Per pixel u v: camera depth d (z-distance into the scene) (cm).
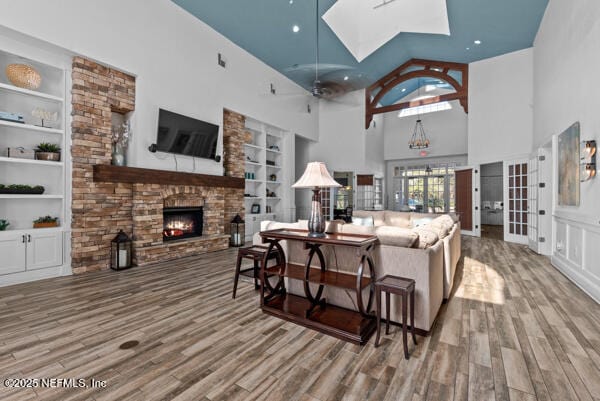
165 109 450
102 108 383
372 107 909
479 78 724
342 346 197
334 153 934
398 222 551
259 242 330
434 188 1086
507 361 179
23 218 344
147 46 428
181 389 152
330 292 263
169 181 440
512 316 246
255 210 695
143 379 160
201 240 484
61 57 355
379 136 1099
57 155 353
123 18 398
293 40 612
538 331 219
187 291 305
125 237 390
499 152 682
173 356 184
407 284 193
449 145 1032
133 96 417
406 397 147
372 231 246
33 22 316
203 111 517
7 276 315
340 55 686
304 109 854
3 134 332
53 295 288
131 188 416
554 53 456
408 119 1116
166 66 454
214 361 179
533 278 360
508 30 583
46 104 363
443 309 262
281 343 201
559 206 415
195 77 503
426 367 173
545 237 511
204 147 509
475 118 732
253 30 561
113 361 177
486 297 293
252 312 254
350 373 167
